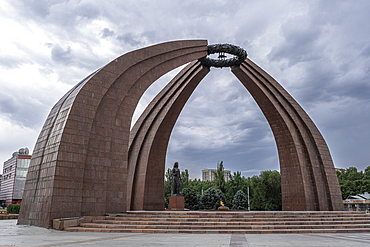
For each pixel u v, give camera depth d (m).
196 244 9.04
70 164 16.67
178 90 28.20
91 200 17.25
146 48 21.27
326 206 27.11
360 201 44.34
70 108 17.44
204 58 26.19
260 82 28.25
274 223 15.07
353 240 10.50
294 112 28.70
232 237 11.46
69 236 11.70
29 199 17.80
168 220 15.41
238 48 24.67
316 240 10.45
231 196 55.50
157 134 28.53
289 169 28.59
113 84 19.59
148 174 27.84
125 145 19.59
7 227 15.66
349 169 65.00
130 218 16.19
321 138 28.64
